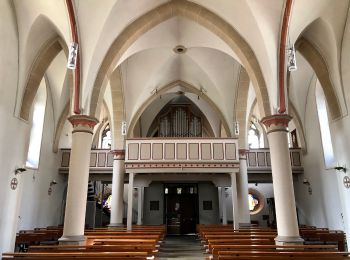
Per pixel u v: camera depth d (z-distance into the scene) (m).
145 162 14.93
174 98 23.81
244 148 17.28
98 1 10.65
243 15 11.49
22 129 11.20
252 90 17.83
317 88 16.31
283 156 10.58
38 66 11.84
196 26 13.73
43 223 16.80
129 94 18.12
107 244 9.39
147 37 14.04
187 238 19.38
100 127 25.17
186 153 14.97
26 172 14.91
